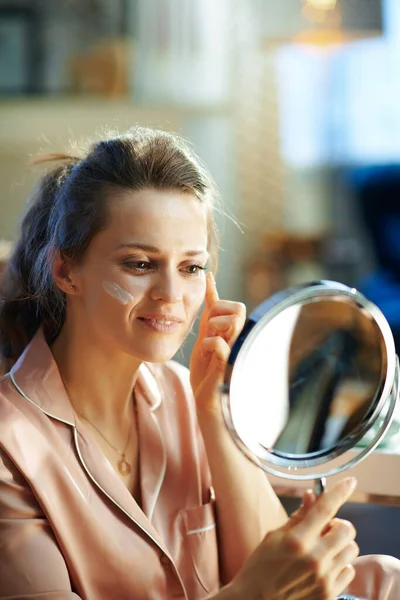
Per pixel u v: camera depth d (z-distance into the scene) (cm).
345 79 526
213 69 481
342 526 78
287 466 80
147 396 101
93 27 468
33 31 467
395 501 102
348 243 525
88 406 96
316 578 77
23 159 455
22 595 83
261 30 494
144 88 476
